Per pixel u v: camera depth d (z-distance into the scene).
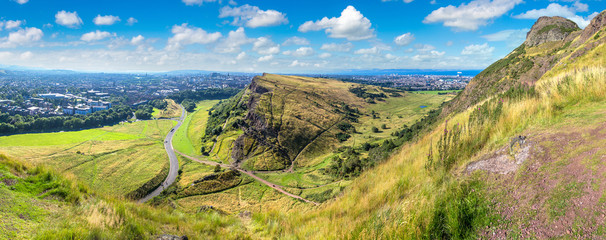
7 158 7.93
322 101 150.50
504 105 8.67
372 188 8.20
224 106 164.25
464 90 78.12
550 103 7.78
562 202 3.74
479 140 7.32
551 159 4.64
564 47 62.38
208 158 94.19
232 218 9.71
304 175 76.06
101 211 6.51
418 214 4.99
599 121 5.30
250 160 87.00
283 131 102.88
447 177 6.07
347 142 104.50
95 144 111.94
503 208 4.29
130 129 147.88
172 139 124.38
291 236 7.30
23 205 5.96
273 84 157.62
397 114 153.75
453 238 4.41
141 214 7.61
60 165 80.19
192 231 7.51
